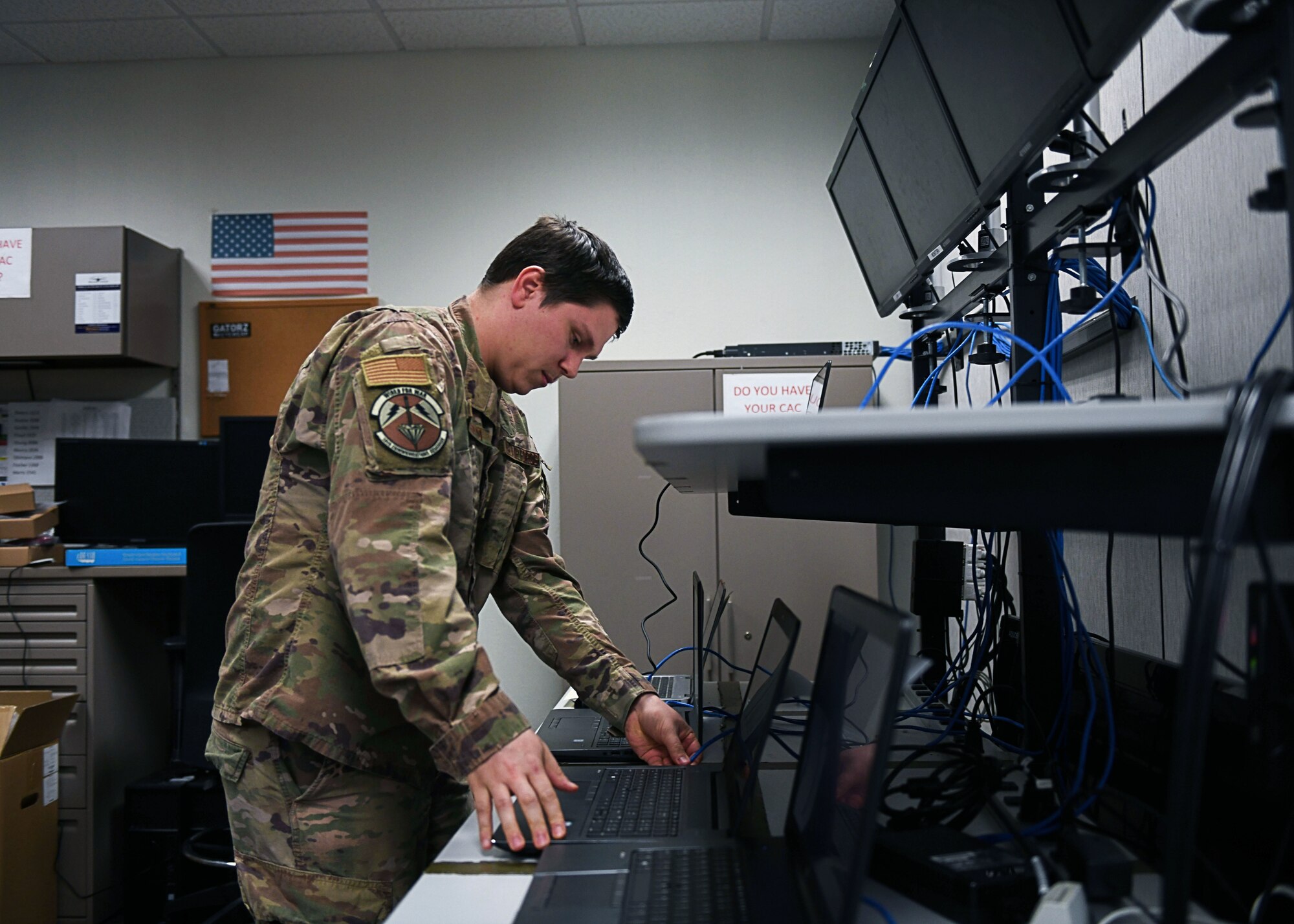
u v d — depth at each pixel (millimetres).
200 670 2117
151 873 2342
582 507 2637
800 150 3113
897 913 658
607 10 2916
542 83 3160
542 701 3023
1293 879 656
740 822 824
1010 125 997
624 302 1262
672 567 2619
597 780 1052
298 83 3193
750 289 3096
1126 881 637
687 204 3125
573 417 2652
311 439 1070
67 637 2504
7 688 2498
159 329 3027
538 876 743
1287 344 862
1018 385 1084
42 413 3109
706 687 1783
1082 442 623
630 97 3146
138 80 3215
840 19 2984
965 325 1080
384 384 965
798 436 533
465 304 1234
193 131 3195
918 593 1543
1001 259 1205
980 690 1292
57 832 2371
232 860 2154
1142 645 1236
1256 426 495
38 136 3217
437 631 888
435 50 3180
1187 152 1099
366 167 3168
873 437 526
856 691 658
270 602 1072
